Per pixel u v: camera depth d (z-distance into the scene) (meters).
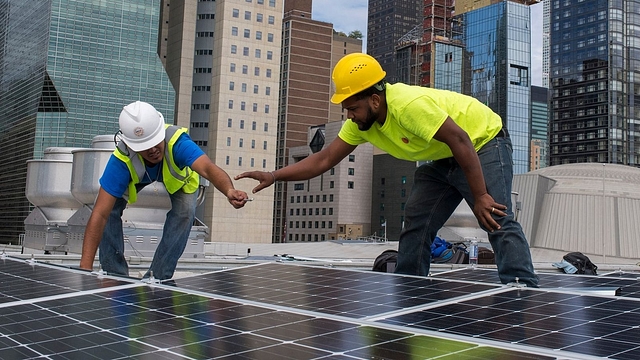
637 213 78.06
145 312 5.19
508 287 6.51
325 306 5.75
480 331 4.56
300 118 193.75
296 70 195.00
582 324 4.69
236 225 125.94
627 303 5.49
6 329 4.57
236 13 131.88
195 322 4.80
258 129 131.38
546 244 78.19
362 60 7.00
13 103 133.88
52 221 30.83
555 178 85.69
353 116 7.24
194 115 132.50
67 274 7.57
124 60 123.56
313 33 198.62
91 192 25.42
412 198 8.58
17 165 128.62
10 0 143.25
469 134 7.61
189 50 133.88
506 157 7.85
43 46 120.56
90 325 4.65
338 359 3.62
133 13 124.88
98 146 26.00
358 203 165.62
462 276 9.65
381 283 6.98
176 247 8.99
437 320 4.98
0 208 136.38
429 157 7.78
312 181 172.25
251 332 4.44
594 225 77.19
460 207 42.12
